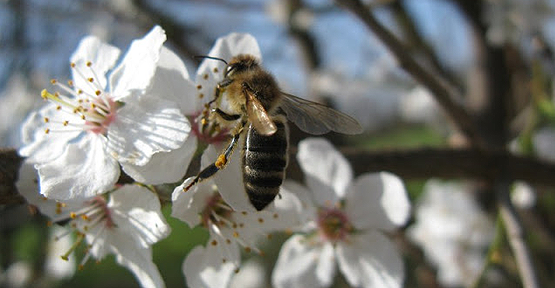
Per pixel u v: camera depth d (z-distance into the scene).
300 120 0.08
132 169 0.07
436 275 0.12
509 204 0.08
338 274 0.11
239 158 0.07
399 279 0.08
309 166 0.08
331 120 0.08
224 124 0.07
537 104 0.10
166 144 0.07
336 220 0.08
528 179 0.09
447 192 0.12
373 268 0.08
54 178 0.07
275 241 0.15
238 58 0.08
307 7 0.12
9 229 0.12
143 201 0.07
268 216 0.08
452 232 0.12
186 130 0.07
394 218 0.08
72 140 0.07
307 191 0.08
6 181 0.07
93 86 0.07
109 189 0.07
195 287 0.07
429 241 0.12
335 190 0.08
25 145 0.07
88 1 0.13
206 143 0.07
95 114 0.07
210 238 0.07
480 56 0.12
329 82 0.13
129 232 0.07
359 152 0.08
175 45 0.11
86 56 0.08
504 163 0.09
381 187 0.08
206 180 0.07
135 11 0.11
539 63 0.10
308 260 0.08
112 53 0.08
